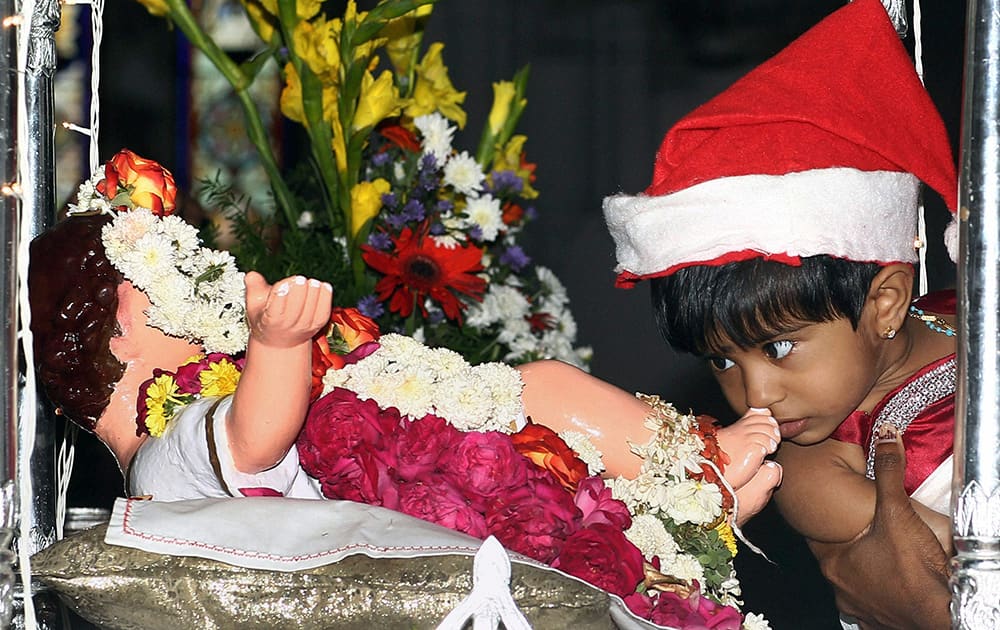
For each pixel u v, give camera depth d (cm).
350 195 350
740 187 225
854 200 228
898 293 238
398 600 182
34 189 242
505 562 173
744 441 226
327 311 188
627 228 239
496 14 960
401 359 214
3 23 180
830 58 240
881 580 238
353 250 351
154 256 215
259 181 939
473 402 209
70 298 216
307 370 194
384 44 377
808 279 227
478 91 957
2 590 177
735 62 956
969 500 175
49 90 245
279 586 184
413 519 192
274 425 194
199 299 218
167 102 938
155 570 184
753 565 310
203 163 940
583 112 962
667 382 888
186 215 583
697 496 213
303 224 367
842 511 245
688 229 229
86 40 875
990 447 175
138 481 210
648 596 202
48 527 237
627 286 251
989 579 172
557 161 959
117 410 220
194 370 215
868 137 232
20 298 185
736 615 204
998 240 176
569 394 227
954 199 243
